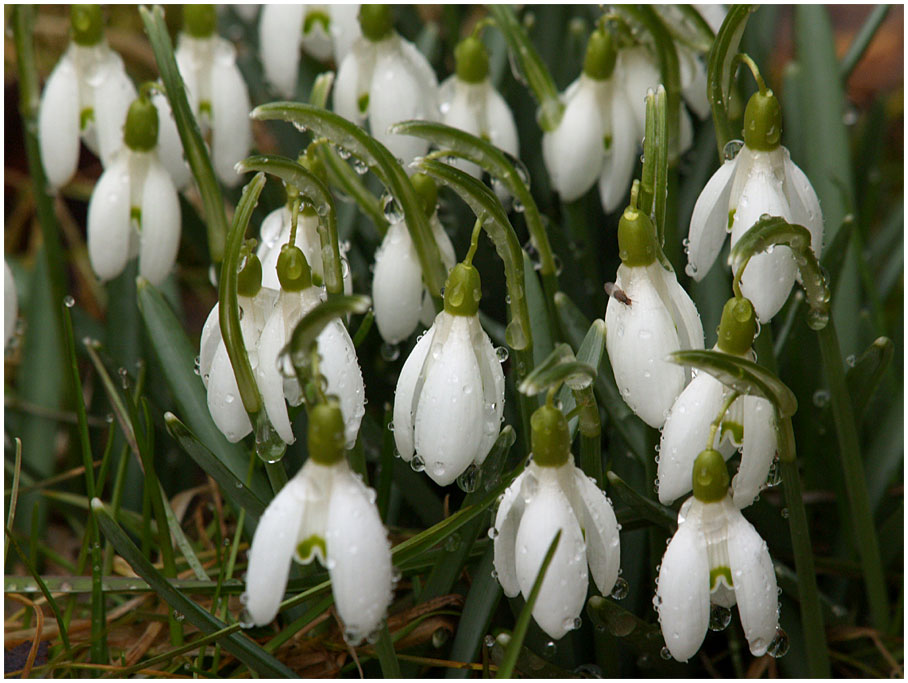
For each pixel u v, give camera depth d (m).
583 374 0.32
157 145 0.38
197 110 0.40
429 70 0.40
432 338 0.33
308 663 0.37
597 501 0.32
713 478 0.32
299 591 0.35
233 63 0.40
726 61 0.35
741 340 0.33
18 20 0.40
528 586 0.32
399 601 0.38
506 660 0.32
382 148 0.34
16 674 0.38
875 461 0.40
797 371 0.41
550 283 0.37
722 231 0.35
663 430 0.33
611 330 0.33
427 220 0.35
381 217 0.38
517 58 0.40
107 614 0.39
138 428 0.37
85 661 0.38
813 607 0.35
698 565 0.32
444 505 0.39
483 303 0.41
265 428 0.34
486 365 0.33
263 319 0.34
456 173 0.33
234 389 0.34
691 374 0.33
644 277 0.33
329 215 0.33
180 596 0.34
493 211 0.33
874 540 0.38
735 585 0.32
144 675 0.37
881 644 0.38
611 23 0.40
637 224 0.33
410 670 0.37
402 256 0.36
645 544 0.37
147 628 0.38
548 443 0.32
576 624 0.32
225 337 0.33
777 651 0.35
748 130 0.34
